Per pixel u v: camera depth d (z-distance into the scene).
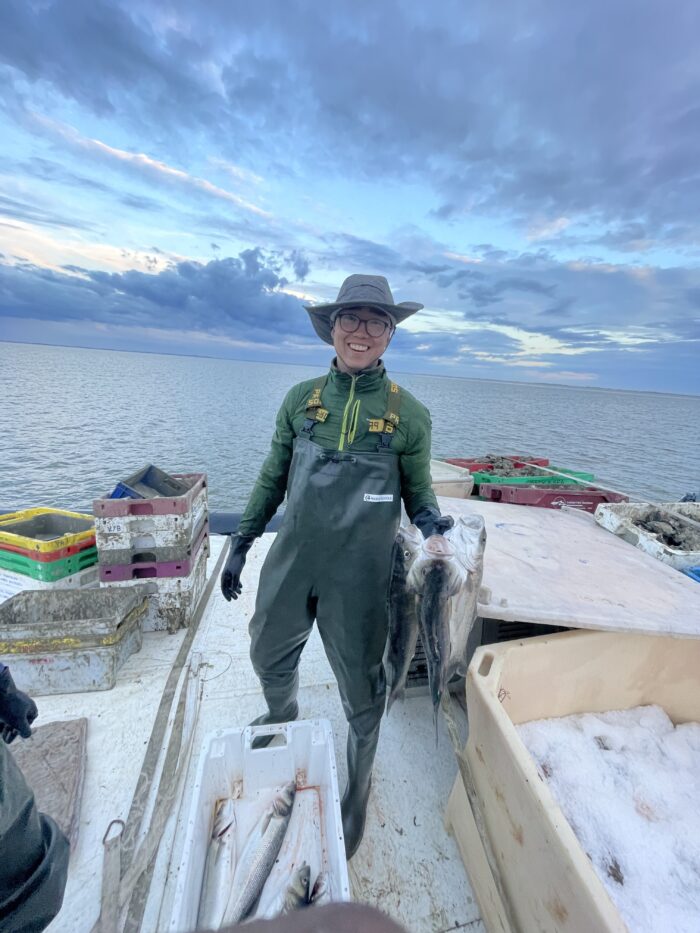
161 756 2.15
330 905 0.67
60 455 14.52
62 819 1.80
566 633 1.94
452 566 1.41
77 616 2.87
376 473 1.51
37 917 1.07
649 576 2.33
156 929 1.52
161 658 2.88
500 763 1.39
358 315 1.48
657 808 1.71
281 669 1.89
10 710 1.11
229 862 1.59
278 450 1.86
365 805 1.79
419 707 2.54
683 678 2.18
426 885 1.68
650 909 1.42
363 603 1.54
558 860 1.09
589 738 1.95
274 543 1.69
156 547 3.05
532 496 4.17
